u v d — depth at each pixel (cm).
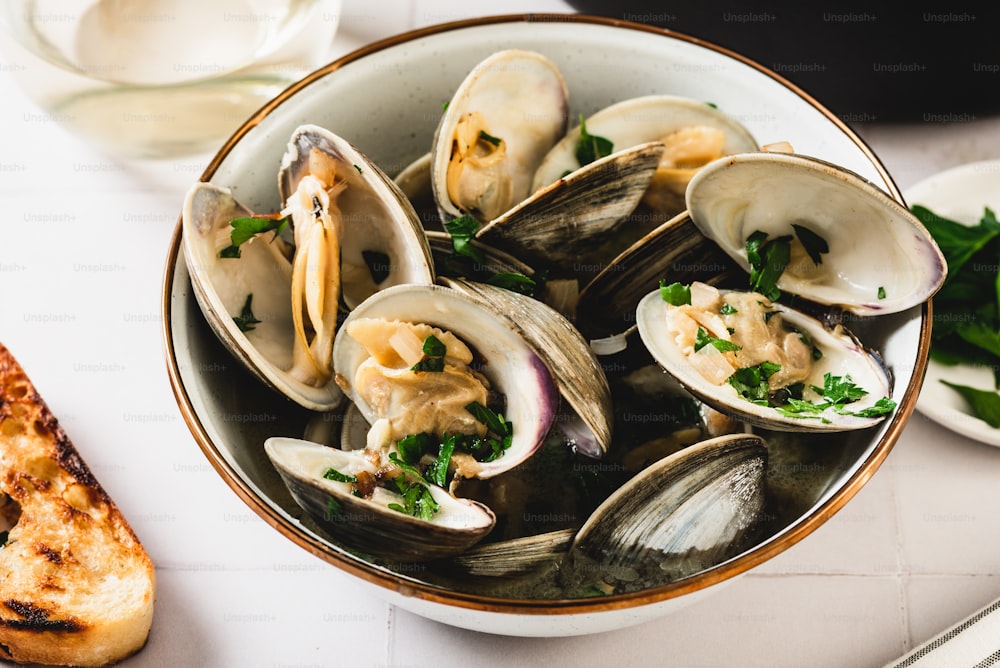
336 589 46
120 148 52
